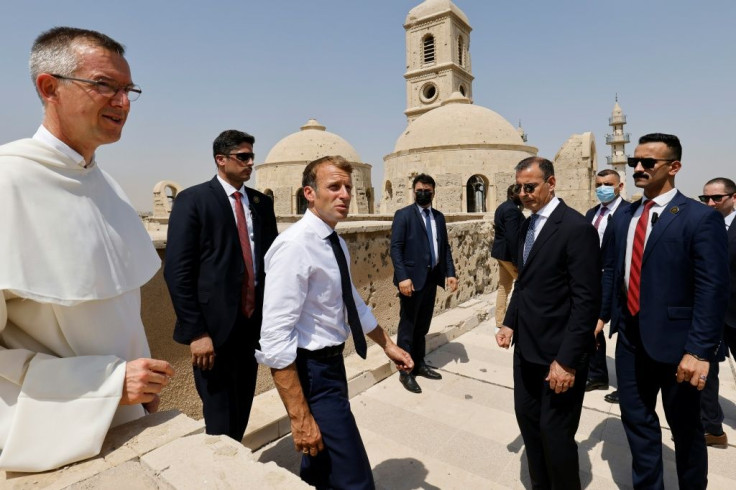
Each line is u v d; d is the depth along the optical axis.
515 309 3.01
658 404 4.14
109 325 1.54
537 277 2.58
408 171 25.28
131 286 1.66
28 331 1.42
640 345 2.68
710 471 3.09
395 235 4.53
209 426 2.60
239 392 2.80
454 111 26.05
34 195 1.35
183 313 2.46
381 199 28.09
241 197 2.87
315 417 2.10
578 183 16.19
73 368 1.37
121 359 1.49
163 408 3.16
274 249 2.08
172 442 1.53
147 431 1.58
